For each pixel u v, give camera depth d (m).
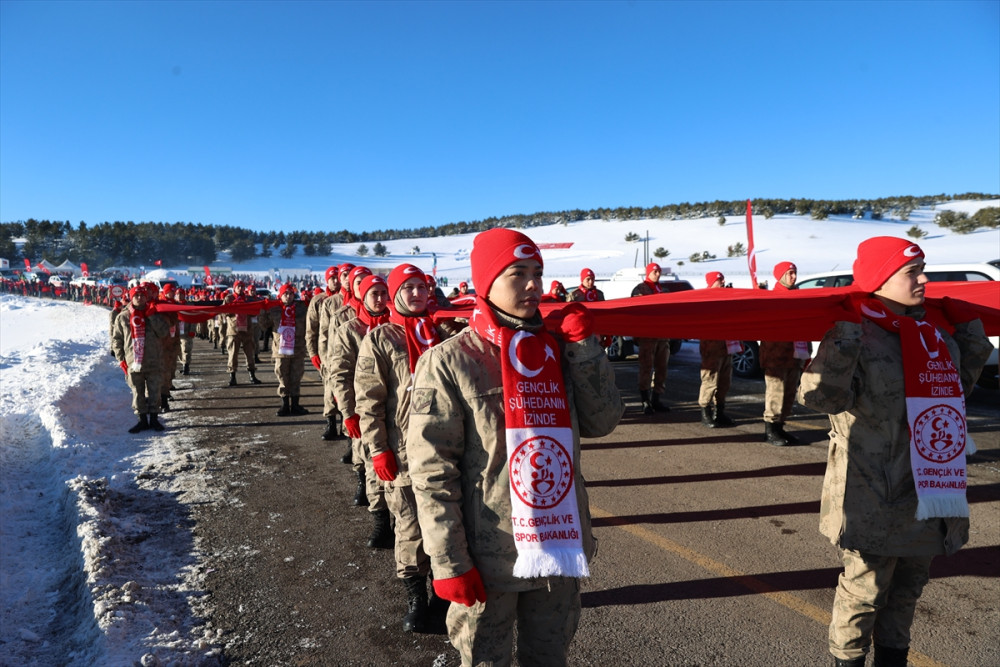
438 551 1.68
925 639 2.99
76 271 84.00
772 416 6.47
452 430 1.74
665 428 7.37
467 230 134.38
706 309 2.88
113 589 3.37
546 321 1.89
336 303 6.56
